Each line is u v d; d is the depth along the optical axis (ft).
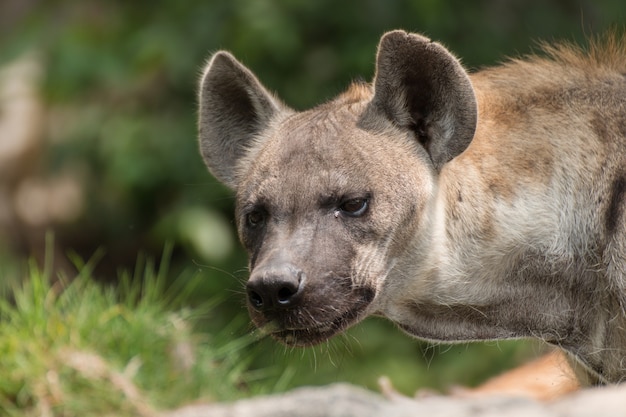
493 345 61.93
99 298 44.14
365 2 68.28
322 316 34.40
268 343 49.29
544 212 37.40
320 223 35.24
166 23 70.03
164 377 40.81
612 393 24.99
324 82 67.77
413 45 36.58
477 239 37.35
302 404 27.37
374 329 62.80
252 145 41.22
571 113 38.19
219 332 49.29
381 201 35.68
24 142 80.07
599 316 37.70
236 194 40.70
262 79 67.87
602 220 37.06
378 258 35.73
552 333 38.29
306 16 68.18
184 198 67.77
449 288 37.40
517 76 39.70
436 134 36.99
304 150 36.32
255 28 66.44
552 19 70.18
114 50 71.31
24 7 82.84
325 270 34.53
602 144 37.52
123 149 68.64
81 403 37.91
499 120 38.40
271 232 35.47
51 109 80.07
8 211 78.64
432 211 36.73
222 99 41.47
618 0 69.31
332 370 57.52
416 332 38.50
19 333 41.19
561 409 24.82
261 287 33.71
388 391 41.19
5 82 78.84
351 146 36.29
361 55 67.21
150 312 43.19
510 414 25.09
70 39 71.61
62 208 77.77
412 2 67.00
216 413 28.53
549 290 37.93
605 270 36.91
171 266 72.59
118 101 72.59
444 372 61.67
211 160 41.83
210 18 68.80
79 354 39.19
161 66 71.20
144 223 73.20
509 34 69.62
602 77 38.99
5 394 38.86
